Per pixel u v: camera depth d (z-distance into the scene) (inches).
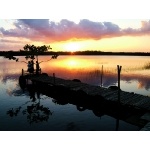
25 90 1053.2
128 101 641.0
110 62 3198.8
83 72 1777.8
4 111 696.4
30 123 575.2
